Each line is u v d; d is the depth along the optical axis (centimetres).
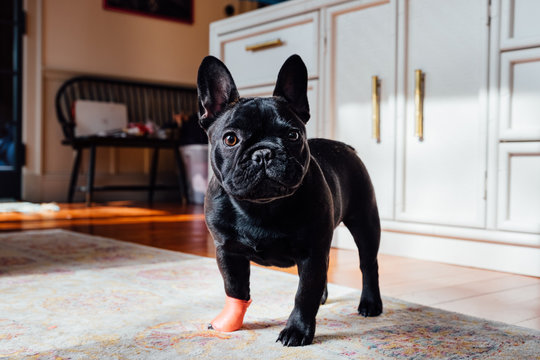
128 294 141
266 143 90
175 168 594
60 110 507
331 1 228
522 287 156
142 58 580
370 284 124
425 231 200
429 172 200
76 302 132
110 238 259
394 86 209
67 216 371
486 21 182
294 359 92
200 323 115
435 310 126
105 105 532
